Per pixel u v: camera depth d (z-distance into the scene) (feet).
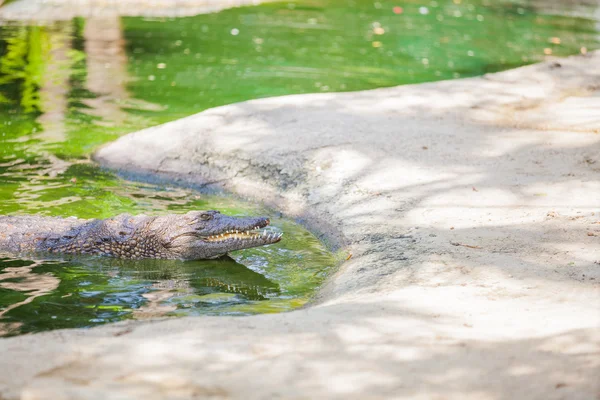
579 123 40.09
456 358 16.34
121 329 18.89
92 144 41.09
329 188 33.17
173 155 38.37
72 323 22.49
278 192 34.68
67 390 15.20
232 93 50.62
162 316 23.12
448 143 36.58
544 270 22.61
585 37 72.69
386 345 17.19
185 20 74.33
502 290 21.15
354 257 27.02
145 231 29.50
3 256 28.50
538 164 33.63
